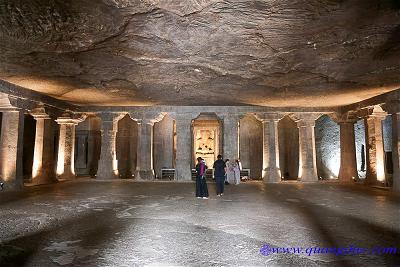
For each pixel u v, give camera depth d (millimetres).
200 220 7477
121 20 7254
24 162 24688
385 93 14859
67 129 20031
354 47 8797
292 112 19844
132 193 13047
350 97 16250
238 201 10766
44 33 7945
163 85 13805
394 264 4531
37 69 11234
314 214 8312
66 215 8062
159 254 4930
